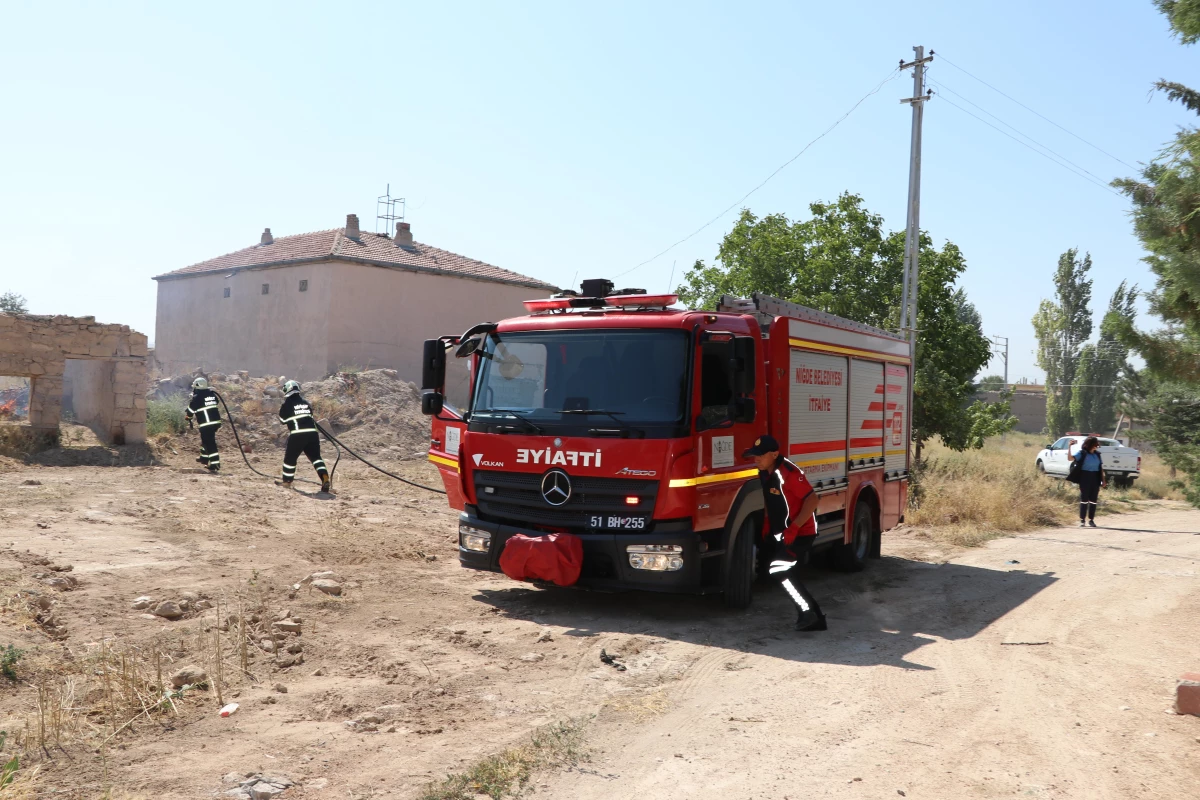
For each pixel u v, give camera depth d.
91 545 8.89
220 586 7.84
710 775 4.68
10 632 6.02
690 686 6.26
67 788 4.14
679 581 7.62
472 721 5.36
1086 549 14.19
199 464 16.02
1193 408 24.75
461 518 8.62
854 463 10.79
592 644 7.20
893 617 8.73
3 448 14.36
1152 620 8.63
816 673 6.64
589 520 7.82
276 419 19.30
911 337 19.39
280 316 28.41
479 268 31.36
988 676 6.63
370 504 13.78
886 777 4.68
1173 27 6.13
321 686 5.83
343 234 29.64
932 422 20.88
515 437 8.12
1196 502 11.32
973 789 4.54
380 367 27.69
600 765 4.78
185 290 32.69
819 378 9.77
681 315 7.95
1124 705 5.94
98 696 5.28
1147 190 6.07
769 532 8.05
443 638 7.11
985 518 17.38
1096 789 4.55
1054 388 54.25
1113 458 29.41
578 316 8.38
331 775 4.48
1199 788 4.59
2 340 14.86
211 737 4.89
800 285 21.72
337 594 8.09
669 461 7.54
